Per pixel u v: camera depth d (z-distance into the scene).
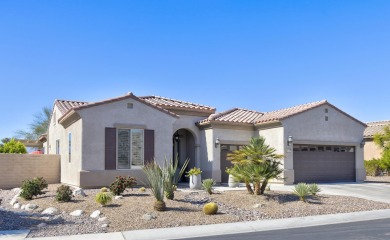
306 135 25.66
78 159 20.09
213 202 15.60
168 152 22.08
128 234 11.07
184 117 25.45
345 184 25.08
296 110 26.45
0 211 14.20
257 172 17.06
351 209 15.65
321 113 26.53
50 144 28.69
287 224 12.77
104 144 20.25
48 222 12.35
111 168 20.31
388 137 32.19
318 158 26.44
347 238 10.20
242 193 18.17
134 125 21.08
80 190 16.98
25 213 13.83
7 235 10.72
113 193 16.77
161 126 22.06
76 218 12.88
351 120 27.88
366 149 37.53
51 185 22.17
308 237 10.44
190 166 26.42
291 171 24.55
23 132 56.06
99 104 20.30
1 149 28.34
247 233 11.34
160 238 10.73
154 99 27.27
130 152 20.94
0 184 22.67
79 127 20.20
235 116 27.03
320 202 16.64
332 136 26.84
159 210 13.77
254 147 17.78
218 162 24.62
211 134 24.78
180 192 18.03
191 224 12.52
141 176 20.92
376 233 10.92
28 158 23.55
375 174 34.28
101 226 11.84
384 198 18.98
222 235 11.07
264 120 25.50
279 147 24.86
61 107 24.94
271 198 16.91
